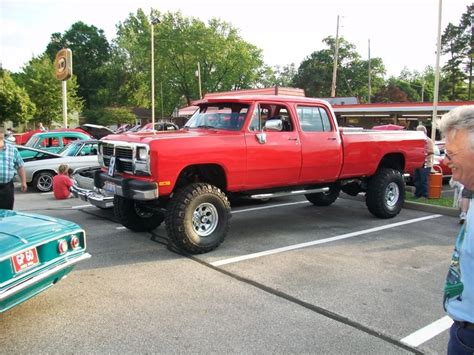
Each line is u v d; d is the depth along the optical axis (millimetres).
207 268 5348
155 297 4434
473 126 1795
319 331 3727
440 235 7004
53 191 10984
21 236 3508
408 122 32469
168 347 3430
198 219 5852
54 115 48188
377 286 4766
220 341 3531
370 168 7758
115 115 58000
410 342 3561
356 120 34531
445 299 1947
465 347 1830
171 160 5500
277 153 6457
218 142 5898
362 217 8359
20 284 3297
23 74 48125
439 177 9789
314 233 7082
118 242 6531
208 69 55625
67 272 3857
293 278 4988
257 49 57906
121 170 6082
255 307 4203
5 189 5852
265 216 8422
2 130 5734
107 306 4211
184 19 54156
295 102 6812
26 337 3596
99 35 80125
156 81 55656
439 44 12867
